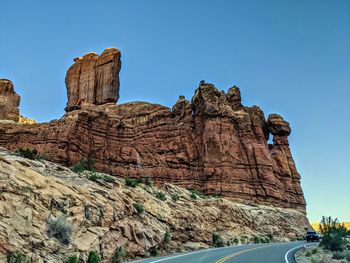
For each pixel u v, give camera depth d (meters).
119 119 70.00
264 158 68.69
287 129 80.75
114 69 89.38
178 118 72.56
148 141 68.12
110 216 23.38
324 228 38.78
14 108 92.94
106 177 32.91
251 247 34.53
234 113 73.56
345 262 21.73
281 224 59.31
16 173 18.67
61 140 60.50
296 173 76.12
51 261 15.17
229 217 48.66
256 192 63.53
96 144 64.06
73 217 19.58
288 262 20.48
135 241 24.08
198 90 74.06
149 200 33.12
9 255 13.66
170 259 21.80
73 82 91.56
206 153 64.62
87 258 17.62
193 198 48.66
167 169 64.25
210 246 36.69
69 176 27.80
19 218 15.96
